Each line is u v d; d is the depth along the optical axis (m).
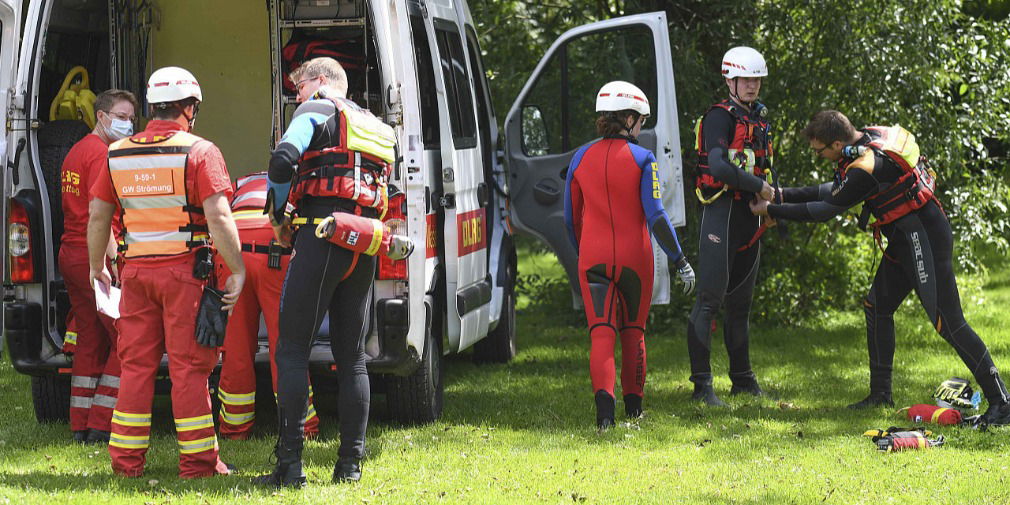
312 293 6.70
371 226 6.67
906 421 9.18
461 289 9.32
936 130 13.81
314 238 6.67
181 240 6.85
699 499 6.86
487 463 7.70
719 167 9.27
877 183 8.95
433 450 8.05
